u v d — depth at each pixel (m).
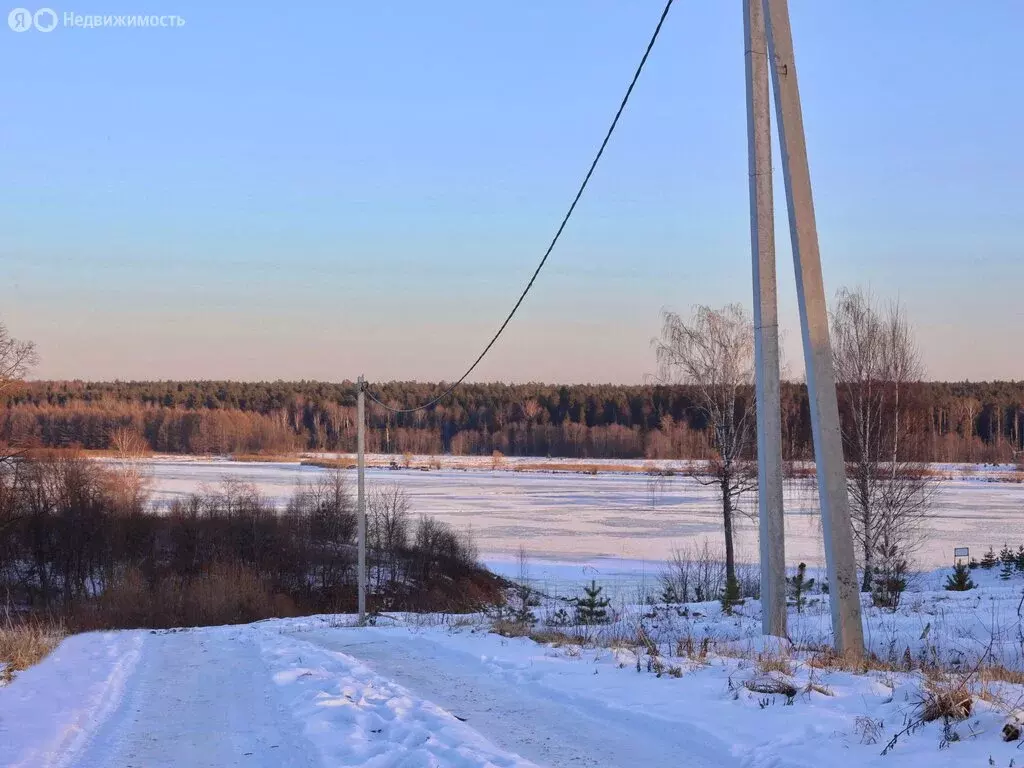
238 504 52.84
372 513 55.41
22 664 12.52
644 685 8.25
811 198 9.69
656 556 43.22
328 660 11.49
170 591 39.88
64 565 46.44
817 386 9.59
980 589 22.70
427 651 12.50
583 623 19.64
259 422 150.62
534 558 43.53
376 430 152.75
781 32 9.84
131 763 6.67
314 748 6.55
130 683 11.02
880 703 6.80
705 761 5.89
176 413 147.75
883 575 25.33
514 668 9.97
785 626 11.04
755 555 41.31
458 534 49.28
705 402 36.88
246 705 8.91
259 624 26.42
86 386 178.75
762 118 10.98
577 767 5.86
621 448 135.38
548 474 103.62
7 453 47.56
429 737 6.54
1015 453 109.62
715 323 36.78
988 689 6.77
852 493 30.48
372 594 41.16
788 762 5.52
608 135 13.56
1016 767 4.93
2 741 7.31
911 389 31.08
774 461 10.99
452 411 155.88
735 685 7.70
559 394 155.00
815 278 9.61
